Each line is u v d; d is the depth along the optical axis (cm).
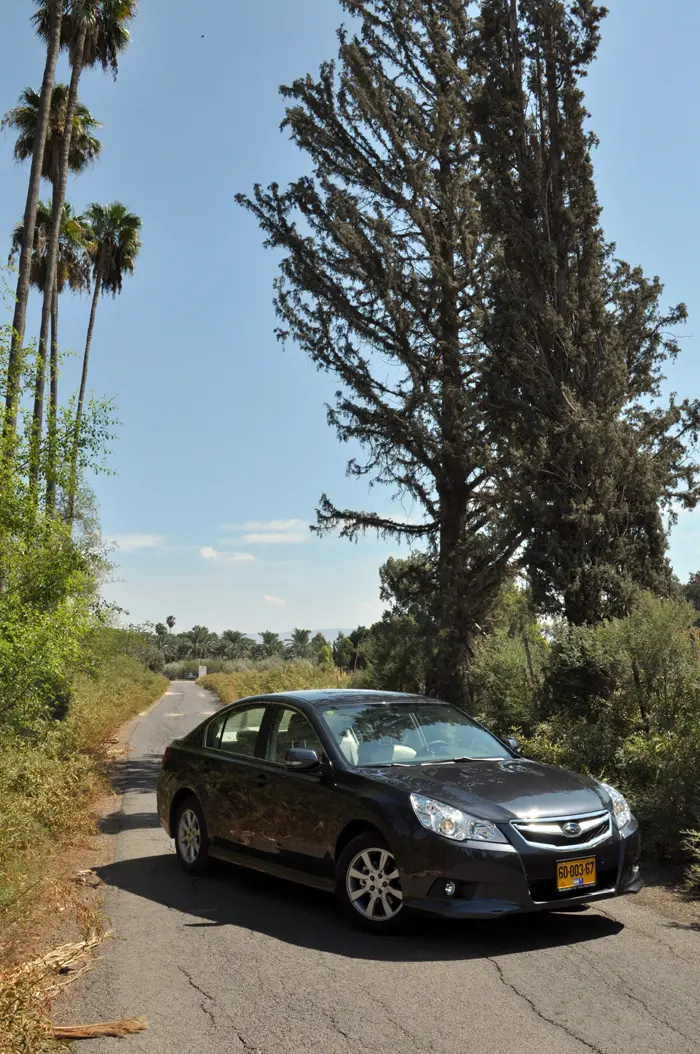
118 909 663
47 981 484
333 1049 401
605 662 1173
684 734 931
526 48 1650
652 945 547
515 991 468
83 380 3481
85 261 3456
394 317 1748
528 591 1537
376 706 725
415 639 1789
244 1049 404
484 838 547
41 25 2192
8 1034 390
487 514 1764
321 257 1814
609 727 1091
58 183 2123
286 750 692
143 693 3975
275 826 680
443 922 606
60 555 1019
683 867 743
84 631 1084
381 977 495
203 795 774
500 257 1638
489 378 1599
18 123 2697
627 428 1515
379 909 587
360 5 1845
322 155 1844
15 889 608
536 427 1531
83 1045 412
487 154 1650
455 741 707
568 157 1593
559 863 554
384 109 1772
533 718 1292
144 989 486
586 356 1552
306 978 496
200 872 778
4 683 1008
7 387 1052
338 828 615
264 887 734
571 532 1470
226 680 5541
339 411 1814
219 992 479
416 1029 420
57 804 949
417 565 1881
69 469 1050
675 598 1452
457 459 1714
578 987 473
